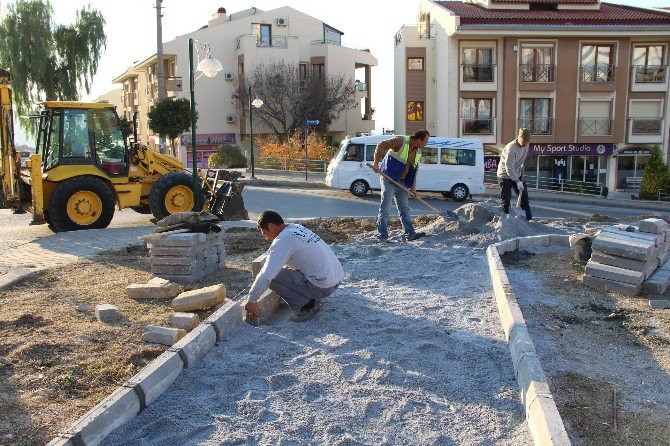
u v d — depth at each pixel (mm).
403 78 36094
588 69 33938
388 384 4195
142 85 50094
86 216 12156
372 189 21688
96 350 4898
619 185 35250
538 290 6824
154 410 3812
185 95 40969
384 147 9289
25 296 6520
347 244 9219
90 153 12344
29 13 36750
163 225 7469
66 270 7938
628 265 6746
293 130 39875
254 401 3887
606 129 34500
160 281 6664
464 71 33406
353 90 42031
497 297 6152
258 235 10664
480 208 10094
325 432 3537
